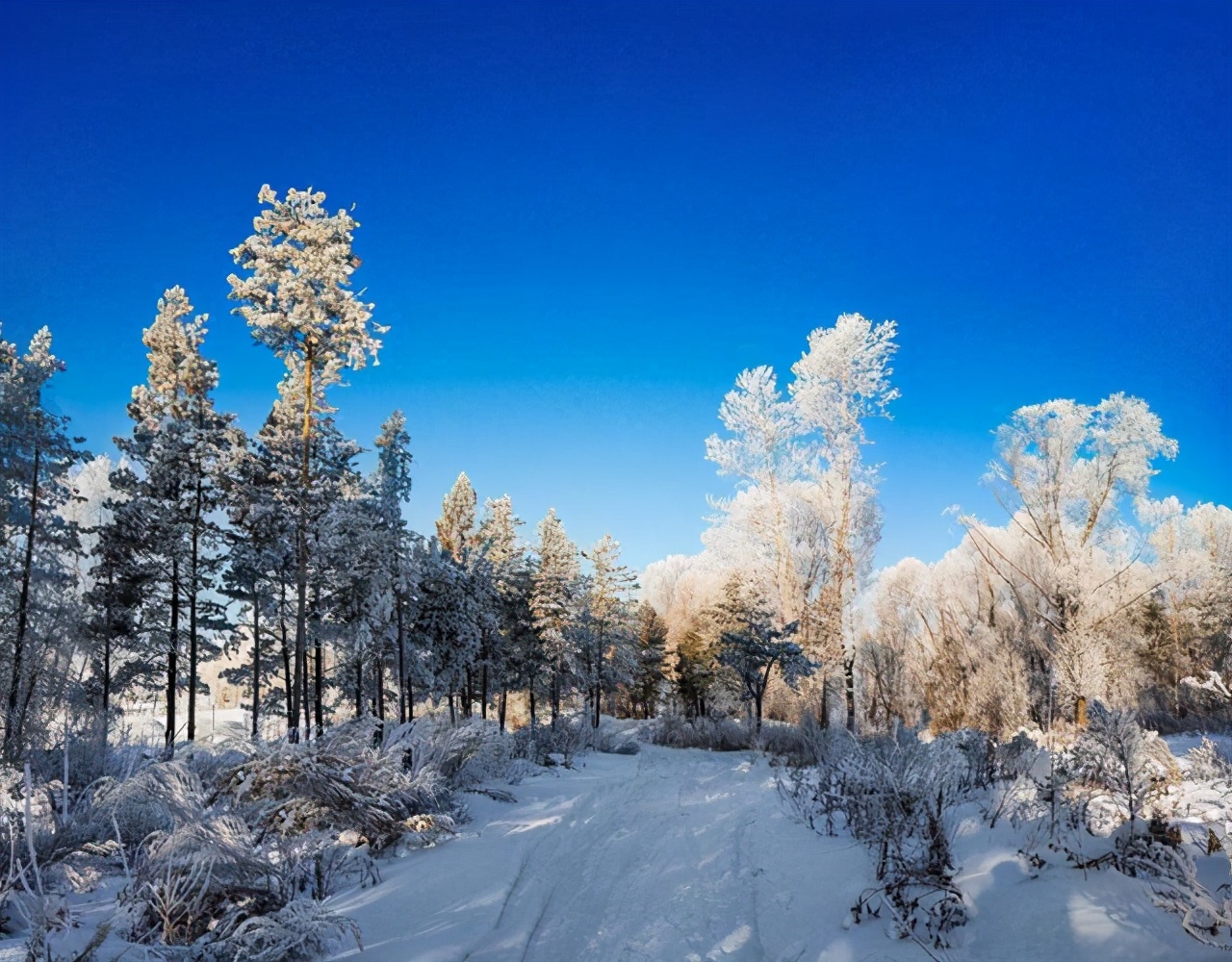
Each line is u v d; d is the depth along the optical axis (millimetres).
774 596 29750
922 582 42344
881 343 28469
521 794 11820
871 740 8102
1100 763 5559
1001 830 5586
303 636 22047
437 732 10812
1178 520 39812
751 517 29375
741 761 15492
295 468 22438
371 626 25406
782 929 4625
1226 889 3865
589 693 50156
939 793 5016
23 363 22875
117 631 24312
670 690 59688
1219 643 34062
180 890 5359
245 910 5176
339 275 21016
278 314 20484
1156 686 33312
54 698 12523
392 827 7852
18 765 10375
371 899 5965
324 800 7648
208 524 25906
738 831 6844
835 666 26641
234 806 7461
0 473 21281
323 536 22016
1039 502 27500
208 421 26703
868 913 4508
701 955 4316
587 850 6961
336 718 27938
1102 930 3701
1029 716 21578
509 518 51844
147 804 7336
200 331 27828
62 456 23094
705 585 74812
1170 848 4262
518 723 50469
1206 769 7594
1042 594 27766
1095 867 4457
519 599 45094
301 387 21672
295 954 4812
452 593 34219
